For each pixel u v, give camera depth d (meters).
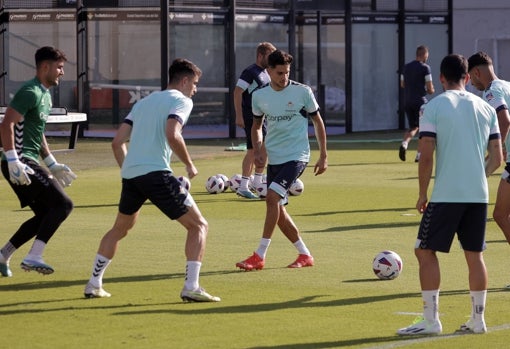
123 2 37.72
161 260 15.29
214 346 10.24
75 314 11.70
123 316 11.61
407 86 30.73
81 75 38.31
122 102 38.28
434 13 44.53
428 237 10.68
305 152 14.68
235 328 11.03
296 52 40.41
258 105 14.70
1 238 17.45
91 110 38.47
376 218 19.66
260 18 38.91
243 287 13.35
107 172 28.02
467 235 10.78
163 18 35.97
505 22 46.22
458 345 10.30
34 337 10.60
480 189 10.69
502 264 15.07
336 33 41.25
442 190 10.63
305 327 11.09
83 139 37.75
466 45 46.69
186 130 38.28
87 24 38.25
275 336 10.67
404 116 43.44
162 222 19.19
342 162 30.58
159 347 10.20
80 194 23.30
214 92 38.19
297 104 14.54
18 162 12.85
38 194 13.20
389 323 11.31
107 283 13.59
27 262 13.04
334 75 41.47
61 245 16.62
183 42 37.41
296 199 22.45
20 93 12.96
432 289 10.73
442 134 10.68
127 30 37.84
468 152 10.67
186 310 11.94
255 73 22.05
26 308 12.02
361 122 42.41
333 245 16.67
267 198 14.55
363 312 11.86
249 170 22.81
